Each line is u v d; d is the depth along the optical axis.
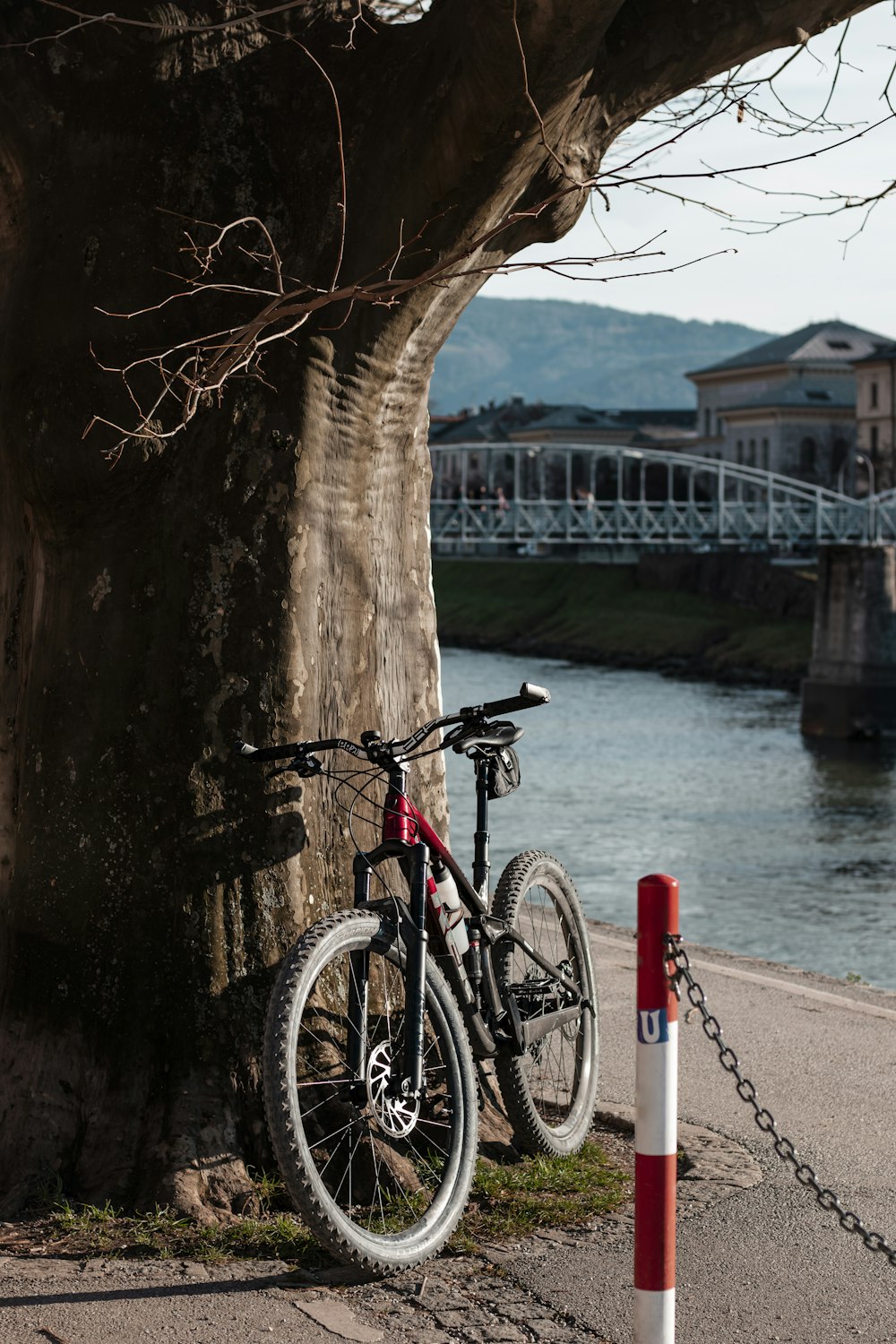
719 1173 4.94
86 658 4.82
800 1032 7.04
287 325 4.71
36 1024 4.79
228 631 4.71
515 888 4.95
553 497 146.12
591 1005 5.27
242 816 4.70
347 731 4.95
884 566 66.12
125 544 4.82
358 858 4.23
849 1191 4.85
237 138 4.77
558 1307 3.84
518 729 4.64
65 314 4.77
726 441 134.88
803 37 4.58
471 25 4.19
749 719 67.06
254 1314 3.67
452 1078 4.24
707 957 9.30
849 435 128.75
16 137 4.94
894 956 28.84
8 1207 4.47
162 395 4.32
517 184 4.57
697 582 98.94
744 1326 3.83
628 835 39.97
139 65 4.78
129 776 4.73
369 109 4.62
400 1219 4.22
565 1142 5.01
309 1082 4.30
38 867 4.84
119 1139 4.57
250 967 4.66
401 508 5.27
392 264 4.16
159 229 4.74
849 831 41.88
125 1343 3.48
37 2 4.87
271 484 4.72
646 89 4.65
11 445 4.87
